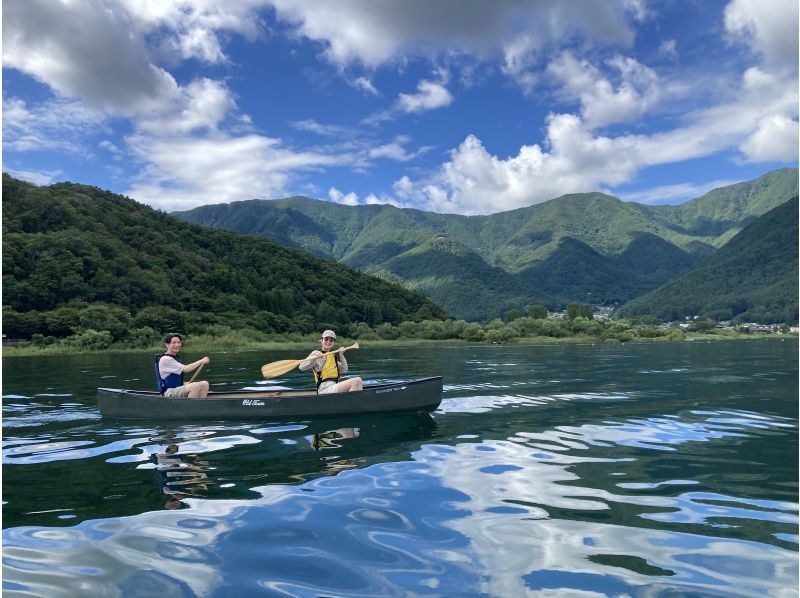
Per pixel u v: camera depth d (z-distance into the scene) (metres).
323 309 99.06
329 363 9.21
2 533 3.87
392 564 3.32
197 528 3.95
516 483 5.04
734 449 6.42
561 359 28.53
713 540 3.67
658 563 3.31
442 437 7.13
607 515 4.17
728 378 15.98
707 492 4.73
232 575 3.19
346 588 3.02
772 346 54.97
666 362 25.14
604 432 7.47
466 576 3.15
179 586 3.05
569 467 5.61
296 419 8.45
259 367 22.55
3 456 6.19
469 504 4.45
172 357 9.22
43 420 8.62
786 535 3.74
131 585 3.07
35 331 57.06
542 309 120.12
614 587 3.00
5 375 19.02
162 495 4.73
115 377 17.95
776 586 3.01
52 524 4.04
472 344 73.69
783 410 9.45
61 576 3.19
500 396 11.47
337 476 5.29
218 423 8.18
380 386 8.88
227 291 102.12
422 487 4.93
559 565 3.29
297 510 4.31
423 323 88.44
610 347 54.22
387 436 7.20
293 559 3.40
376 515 4.19
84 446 6.70
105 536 3.80
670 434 7.34
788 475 5.28
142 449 6.50
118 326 57.75
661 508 4.32
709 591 2.96
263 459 5.97
